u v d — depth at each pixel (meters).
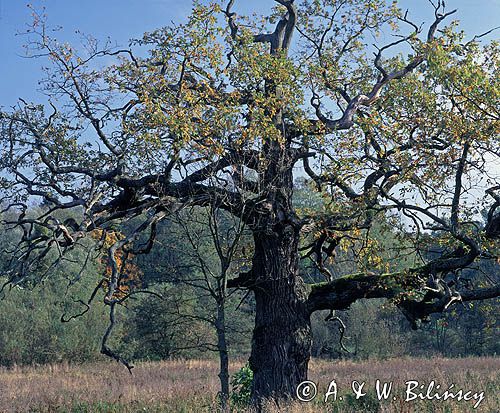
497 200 16.31
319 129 16.86
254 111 15.60
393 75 18.16
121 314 47.50
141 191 16.62
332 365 38.56
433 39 17.27
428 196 16.53
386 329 48.97
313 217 16.94
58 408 21.56
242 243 19.88
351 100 17.72
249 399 17.92
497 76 16.17
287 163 17.20
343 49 19.59
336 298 17.70
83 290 45.88
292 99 16.55
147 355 44.53
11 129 15.84
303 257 19.38
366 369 34.84
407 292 16.56
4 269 15.27
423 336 53.56
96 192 16.12
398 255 17.59
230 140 15.68
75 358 45.84
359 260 18.39
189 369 37.91
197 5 15.88
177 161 15.75
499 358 44.31
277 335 17.53
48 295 46.22
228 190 16.41
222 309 16.73
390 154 16.73
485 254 16.53
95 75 15.96
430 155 16.22
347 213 16.61
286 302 17.62
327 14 19.38
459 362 39.62
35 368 43.56
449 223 16.83
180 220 16.22
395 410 16.19
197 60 15.95
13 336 45.62
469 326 47.88
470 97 15.94
